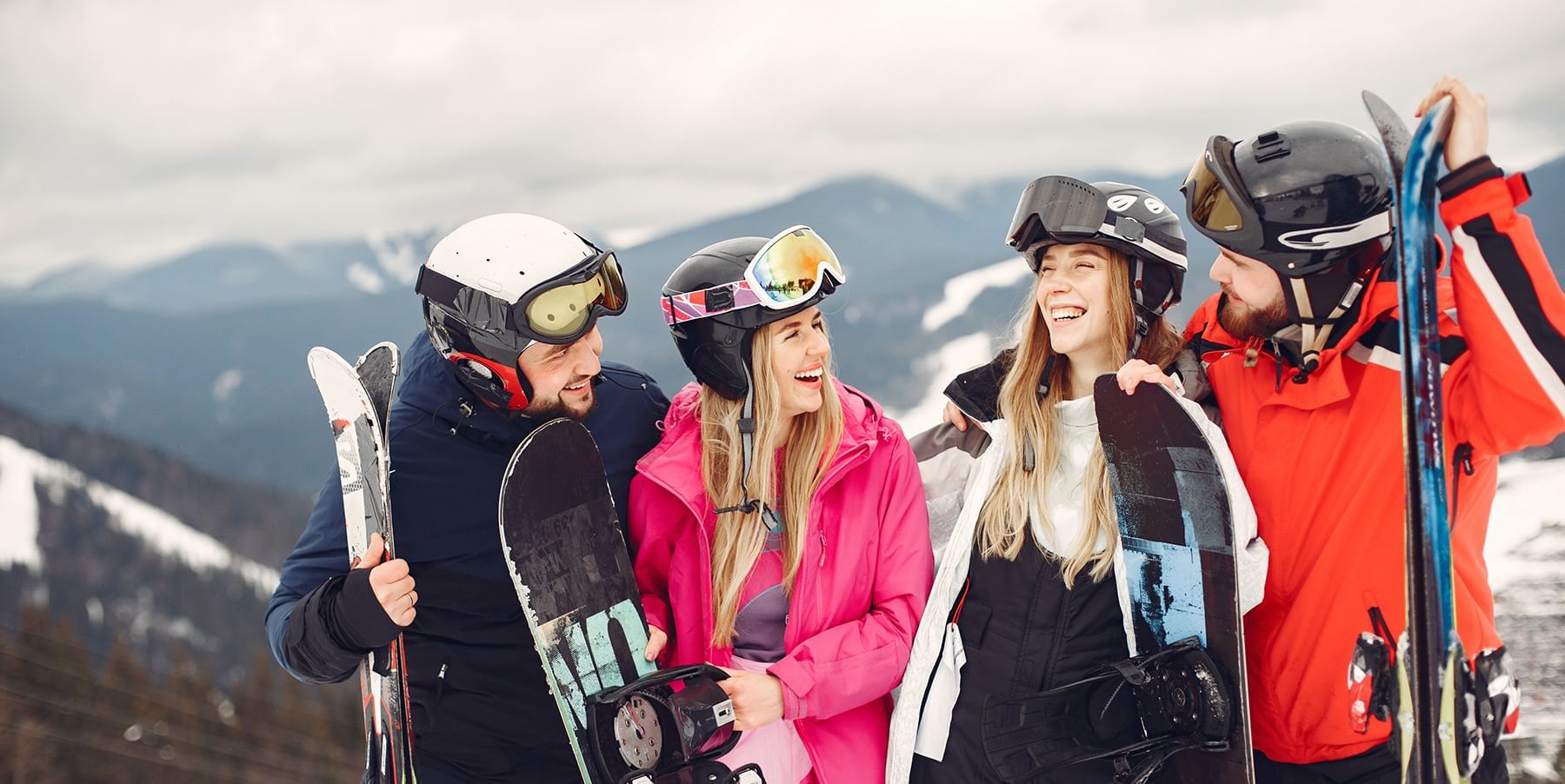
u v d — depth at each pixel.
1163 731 2.29
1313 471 2.23
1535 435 2.01
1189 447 2.18
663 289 2.47
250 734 46.62
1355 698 2.21
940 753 2.40
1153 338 2.46
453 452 2.48
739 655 2.45
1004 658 2.38
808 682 2.26
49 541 108.00
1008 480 2.46
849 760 2.42
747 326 2.31
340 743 47.47
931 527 2.78
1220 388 2.40
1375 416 2.16
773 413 2.36
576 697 2.28
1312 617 2.24
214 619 99.75
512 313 2.28
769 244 2.31
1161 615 2.29
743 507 2.37
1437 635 1.93
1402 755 2.12
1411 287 1.90
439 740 2.47
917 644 2.42
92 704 45.25
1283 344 2.28
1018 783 2.31
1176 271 2.36
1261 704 2.36
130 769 43.12
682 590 2.49
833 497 2.46
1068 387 2.53
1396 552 2.15
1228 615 2.16
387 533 2.28
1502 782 2.18
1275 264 2.17
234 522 123.44
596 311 2.34
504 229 2.38
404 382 2.61
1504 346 1.94
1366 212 2.12
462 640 2.46
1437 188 1.95
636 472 2.60
